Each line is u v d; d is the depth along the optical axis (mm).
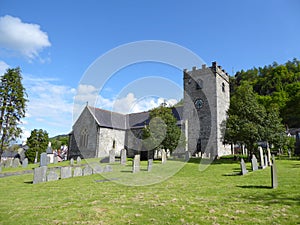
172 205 5484
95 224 4266
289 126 37656
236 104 22453
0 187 9094
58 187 8750
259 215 4516
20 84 27766
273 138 18781
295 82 44031
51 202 6160
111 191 7562
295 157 21531
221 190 7262
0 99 26609
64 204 5871
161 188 7949
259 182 8477
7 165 19844
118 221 4414
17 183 10234
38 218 4676
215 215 4617
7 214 5008
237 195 6398
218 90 28766
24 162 19047
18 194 7465
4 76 27312
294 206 5039
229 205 5344
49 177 10742
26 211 5230
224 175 11227
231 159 22250
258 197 6043
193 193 6930
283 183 7922
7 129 26000
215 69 28812
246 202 5559
